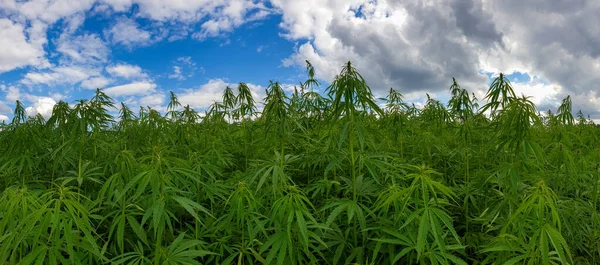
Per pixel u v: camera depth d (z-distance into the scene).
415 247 2.65
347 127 3.10
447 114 5.14
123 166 2.89
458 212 4.28
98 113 3.67
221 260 3.20
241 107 5.32
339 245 3.19
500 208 3.37
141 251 2.74
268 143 4.52
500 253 2.76
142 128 4.44
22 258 2.37
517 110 3.13
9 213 2.12
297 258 2.97
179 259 2.58
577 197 3.90
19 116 4.20
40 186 3.67
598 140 6.36
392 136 5.54
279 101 3.73
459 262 2.57
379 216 3.32
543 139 4.44
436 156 5.30
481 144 4.64
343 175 4.46
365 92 3.28
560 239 2.26
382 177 4.07
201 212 3.70
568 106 4.44
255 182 3.67
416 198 2.78
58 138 3.63
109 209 3.35
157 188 2.51
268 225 3.33
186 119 5.30
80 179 3.33
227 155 4.99
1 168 3.56
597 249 3.36
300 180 4.85
